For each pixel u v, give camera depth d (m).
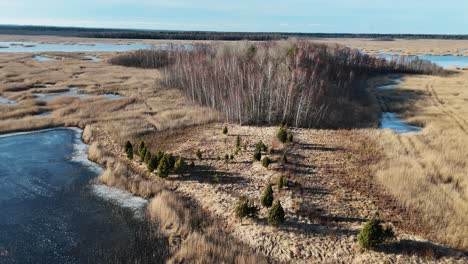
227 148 28.91
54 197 20.94
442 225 17.62
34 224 18.02
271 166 24.84
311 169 24.56
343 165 25.52
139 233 17.33
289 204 19.38
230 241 16.56
